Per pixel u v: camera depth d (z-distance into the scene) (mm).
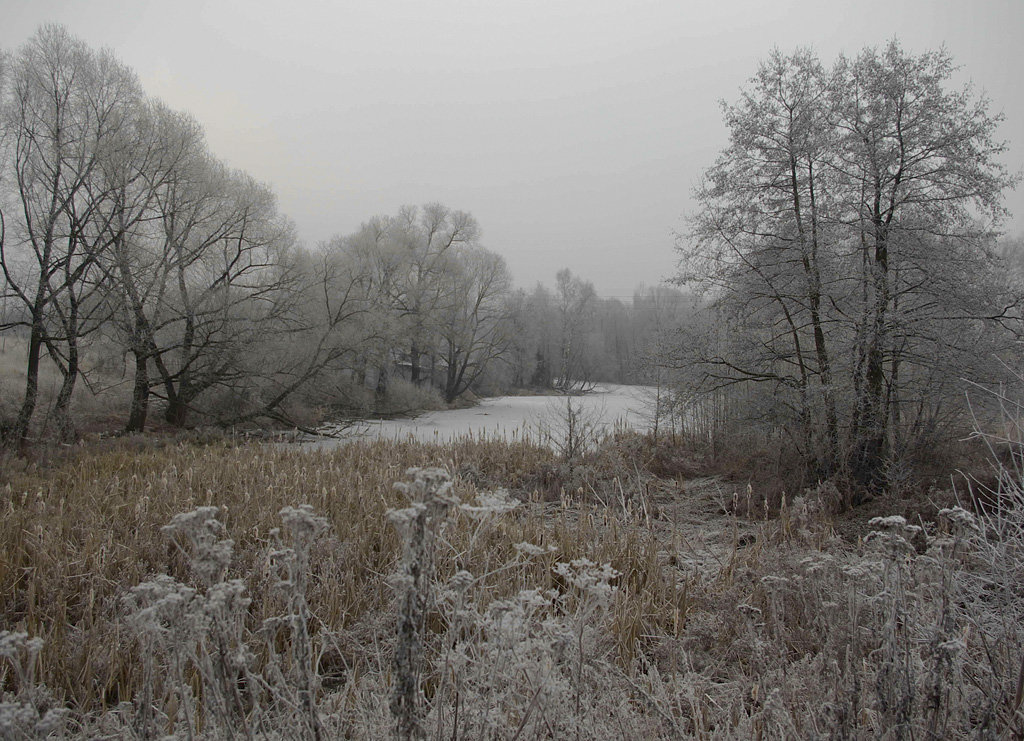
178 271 21172
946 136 9266
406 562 1911
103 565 5367
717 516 8977
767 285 10492
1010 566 3389
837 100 10305
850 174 9945
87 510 7363
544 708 2326
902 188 9852
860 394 9172
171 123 20359
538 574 5086
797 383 10398
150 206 20266
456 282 38344
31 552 5938
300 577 2100
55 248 18016
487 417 29359
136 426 19562
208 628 2229
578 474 10695
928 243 9414
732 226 11016
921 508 7188
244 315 22281
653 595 5016
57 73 18281
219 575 2195
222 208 21844
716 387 11461
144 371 19766
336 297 27531
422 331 35438
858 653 3113
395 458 12375
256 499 7723
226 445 16844
